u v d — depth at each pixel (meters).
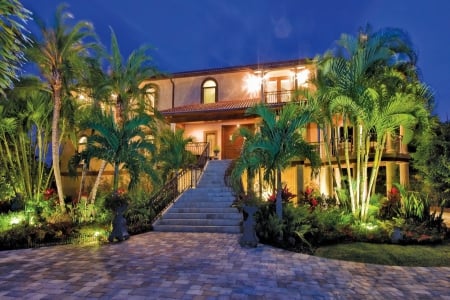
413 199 11.43
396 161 13.90
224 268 6.69
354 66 10.73
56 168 13.02
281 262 7.21
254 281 5.86
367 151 11.03
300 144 9.38
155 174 11.58
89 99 16.38
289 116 9.62
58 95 13.05
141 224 11.38
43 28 12.41
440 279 6.15
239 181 12.51
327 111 11.34
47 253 8.21
